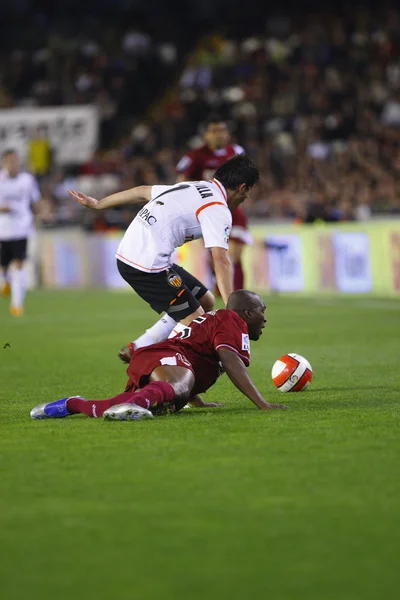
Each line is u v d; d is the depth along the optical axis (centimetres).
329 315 4888
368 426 1730
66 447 1578
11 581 938
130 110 11025
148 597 887
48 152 9231
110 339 3947
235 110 9762
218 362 1950
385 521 1113
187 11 12150
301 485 1284
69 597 891
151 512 1165
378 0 10419
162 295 2153
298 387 2261
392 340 3678
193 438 1628
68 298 6869
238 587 911
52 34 12044
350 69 9588
